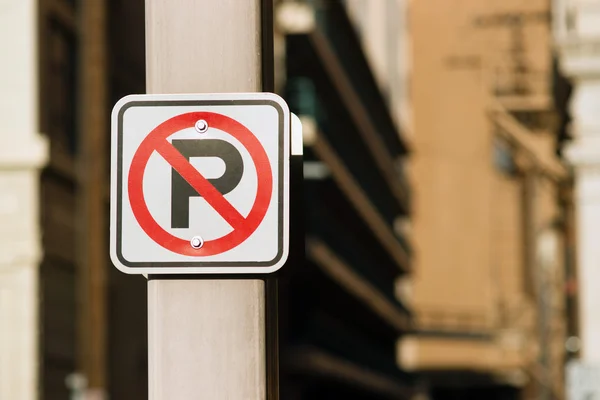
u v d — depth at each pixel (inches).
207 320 157.2
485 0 3855.8
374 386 2568.9
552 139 1256.8
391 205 2965.1
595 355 645.3
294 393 1761.8
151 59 163.0
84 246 1058.1
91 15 1053.8
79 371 1036.5
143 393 1227.9
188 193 158.4
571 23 658.2
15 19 974.4
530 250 3631.9
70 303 1026.1
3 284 952.3
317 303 1994.3
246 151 158.4
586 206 653.3
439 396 4158.5
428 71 4244.6
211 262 157.5
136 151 159.2
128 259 158.2
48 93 991.6
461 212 4109.3
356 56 2153.1
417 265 4178.2
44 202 973.8
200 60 161.9
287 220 157.6
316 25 1675.7
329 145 1908.2
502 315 3686.0
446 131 4163.4
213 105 159.5
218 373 155.7
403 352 4094.5
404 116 3334.2
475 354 4028.1
